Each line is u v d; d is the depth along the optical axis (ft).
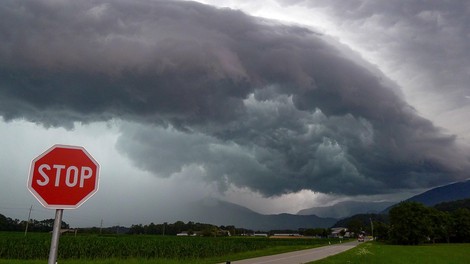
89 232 535.60
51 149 13.33
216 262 118.52
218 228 637.71
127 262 114.62
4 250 132.05
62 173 13.26
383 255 155.94
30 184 12.83
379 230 479.41
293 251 202.59
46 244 140.36
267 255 165.07
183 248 169.17
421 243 396.78
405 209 396.98
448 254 184.75
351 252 173.78
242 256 159.33
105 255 145.38
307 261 123.13
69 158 13.48
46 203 12.89
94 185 13.61
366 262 115.85
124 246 157.89
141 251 155.53
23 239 159.02
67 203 13.16
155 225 621.31
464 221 431.02
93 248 145.59
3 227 426.51
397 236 389.39
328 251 202.39
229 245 202.39
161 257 153.69
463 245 345.10
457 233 434.71
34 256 134.00
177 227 627.05
